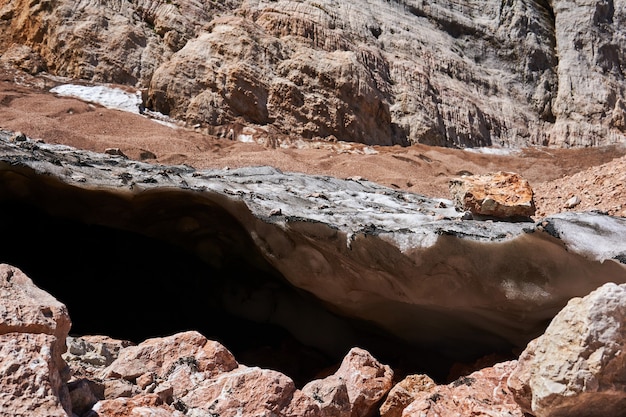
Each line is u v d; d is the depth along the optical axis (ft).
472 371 15.94
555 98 65.05
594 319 10.64
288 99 47.50
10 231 18.62
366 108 49.80
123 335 19.13
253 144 42.37
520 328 15.55
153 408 10.16
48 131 34.27
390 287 15.80
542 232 14.25
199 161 36.11
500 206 17.39
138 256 19.75
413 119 52.60
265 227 16.35
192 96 45.44
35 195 17.44
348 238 15.43
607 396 10.75
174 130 41.52
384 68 54.39
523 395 11.86
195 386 11.98
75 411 10.05
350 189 21.27
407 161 44.14
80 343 14.07
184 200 17.42
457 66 60.95
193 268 19.84
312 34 52.42
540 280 14.64
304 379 16.94
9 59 47.16
